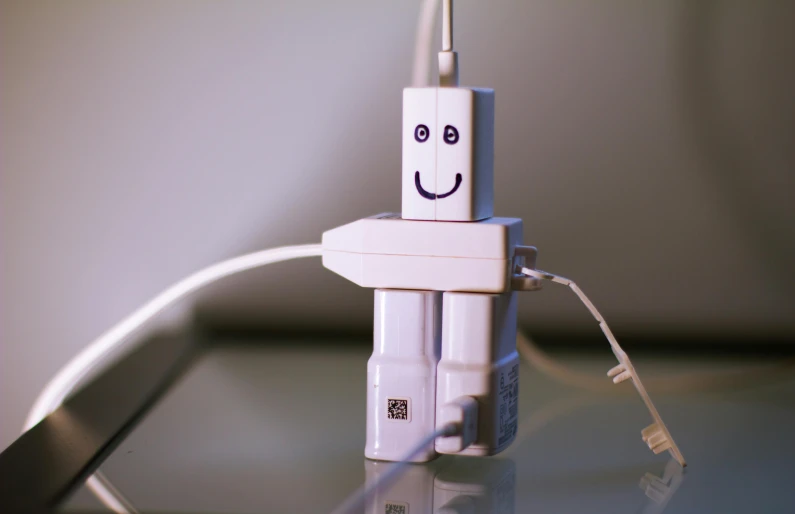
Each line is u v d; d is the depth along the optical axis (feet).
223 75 2.65
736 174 2.61
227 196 2.67
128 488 1.94
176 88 2.66
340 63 2.64
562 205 2.64
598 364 2.51
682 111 2.61
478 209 1.97
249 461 2.03
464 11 2.61
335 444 2.10
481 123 1.96
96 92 2.66
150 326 2.69
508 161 2.64
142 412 2.23
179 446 2.10
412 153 1.96
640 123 2.62
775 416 2.23
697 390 2.37
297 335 2.69
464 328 1.96
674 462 2.03
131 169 2.67
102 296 2.69
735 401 2.31
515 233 1.98
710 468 2.01
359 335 2.68
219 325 2.70
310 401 2.30
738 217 2.62
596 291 2.65
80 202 2.68
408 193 1.97
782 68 2.59
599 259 2.64
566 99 2.62
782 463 2.03
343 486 1.94
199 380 2.42
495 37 2.61
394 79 2.63
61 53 2.65
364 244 1.97
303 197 2.67
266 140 2.66
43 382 2.70
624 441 2.11
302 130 2.66
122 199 2.68
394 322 1.97
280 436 2.13
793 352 2.60
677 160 2.62
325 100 2.65
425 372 1.97
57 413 2.24
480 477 1.97
